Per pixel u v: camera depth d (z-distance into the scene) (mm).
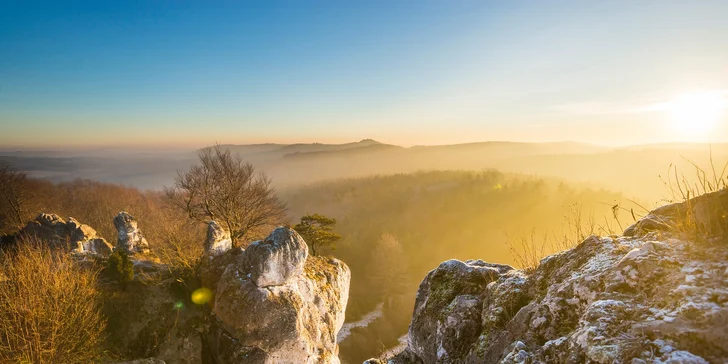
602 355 2863
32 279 19203
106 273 25531
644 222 4621
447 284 5902
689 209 3918
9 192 46875
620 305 3232
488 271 5746
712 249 3461
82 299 20328
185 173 36375
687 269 3326
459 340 5000
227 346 22344
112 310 23031
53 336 17266
